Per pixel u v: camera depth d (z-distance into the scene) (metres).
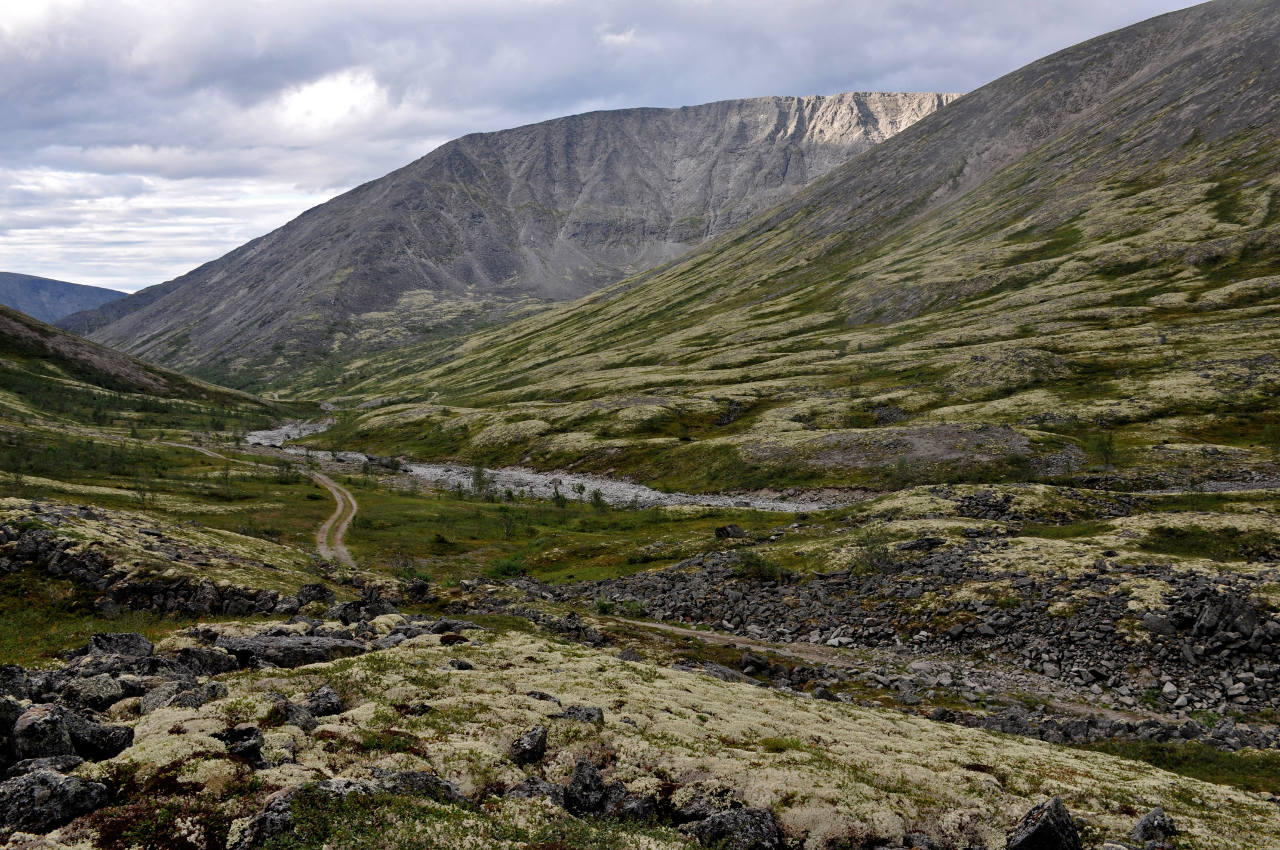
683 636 67.06
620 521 136.50
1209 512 84.50
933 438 152.38
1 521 62.81
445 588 83.75
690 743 27.50
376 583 81.31
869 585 75.19
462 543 124.50
